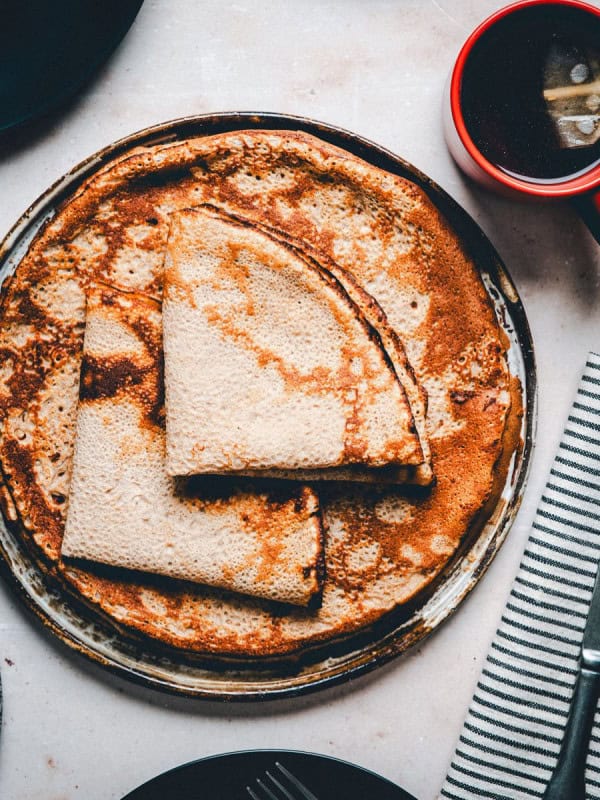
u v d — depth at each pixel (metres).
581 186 0.62
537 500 0.69
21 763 0.69
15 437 0.66
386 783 0.66
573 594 0.68
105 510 0.64
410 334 0.66
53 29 0.66
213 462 0.62
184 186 0.66
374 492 0.67
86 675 0.69
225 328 0.63
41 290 0.66
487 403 0.67
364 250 0.66
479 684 0.68
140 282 0.66
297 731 0.70
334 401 0.63
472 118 0.64
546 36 0.64
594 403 0.67
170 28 0.68
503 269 0.66
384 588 0.67
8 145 0.68
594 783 0.67
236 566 0.64
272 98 0.68
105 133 0.68
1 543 0.66
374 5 0.68
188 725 0.69
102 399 0.64
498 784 0.68
